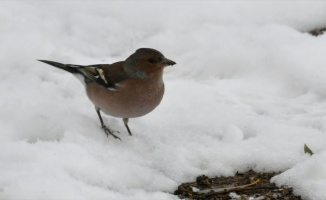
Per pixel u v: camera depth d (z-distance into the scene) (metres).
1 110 10.74
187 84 13.17
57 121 10.70
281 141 10.55
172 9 15.62
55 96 11.96
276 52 13.52
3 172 8.83
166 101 12.43
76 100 12.13
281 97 12.68
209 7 15.70
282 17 15.38
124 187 9.13
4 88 11.98
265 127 11.15
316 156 9.61
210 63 13.79
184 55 14.11
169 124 11.61
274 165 10.01
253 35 14.50
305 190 9.10
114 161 9.77
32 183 8.36
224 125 11.51
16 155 9.34
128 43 14.76
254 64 13.59
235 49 13.95
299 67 13.04
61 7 15.73
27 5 15.68
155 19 15.29
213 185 9.62
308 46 13.73
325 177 9.18
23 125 10.58
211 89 12.98
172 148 10.44
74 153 9.63
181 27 14.99
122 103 10.59
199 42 14.33
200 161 10.10
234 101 12.47
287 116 11.74
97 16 15.42
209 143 10.62
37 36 14.14
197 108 12.20
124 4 15.83
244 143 10.55
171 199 8.91
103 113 11.88
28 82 12.48
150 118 11.82
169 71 13.84
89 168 9.31
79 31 14.88
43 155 9.38
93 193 8.55
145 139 10.80
